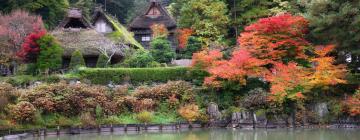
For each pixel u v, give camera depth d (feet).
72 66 136.05
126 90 123.85
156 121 115.14
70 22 153.58
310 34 132.87
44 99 107.24
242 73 120.16
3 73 146.51
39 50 130.62
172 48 175.63
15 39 142.00
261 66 126.11
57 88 111.86
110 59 144.77
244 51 123.34
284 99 117.19
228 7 180.45
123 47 152.25
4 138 88.74
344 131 107.34
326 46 123.75
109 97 118.42
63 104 108.78
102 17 169.78
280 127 116.78
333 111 117.91
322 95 123.34
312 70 123.34
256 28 125.70
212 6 168.25
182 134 104.12
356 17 116.88
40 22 157.28
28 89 115.34
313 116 118.21
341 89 126.72
